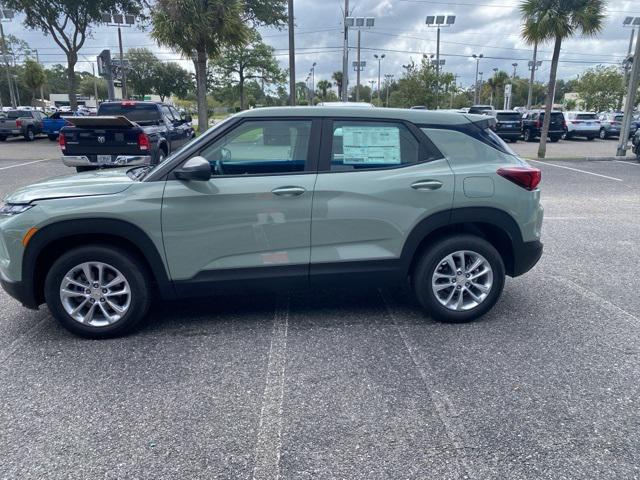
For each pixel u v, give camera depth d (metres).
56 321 4.52
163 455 2.75
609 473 2.60
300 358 3.79
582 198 10.62
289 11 19.27
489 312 4.65
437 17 32.78
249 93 47.09
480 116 4.45
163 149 12.52
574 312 4.64
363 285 4.29
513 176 4.25
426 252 4.27
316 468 2.65
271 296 5.06
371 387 3.39
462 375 3.54
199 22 15.47
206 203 3.97
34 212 3.87
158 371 3.62
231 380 3.49
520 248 4.38
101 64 16.06
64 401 3.26
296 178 4.06
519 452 2.76
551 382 3.44
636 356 3.80
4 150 22.06
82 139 10.53
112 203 3.91
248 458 2.72
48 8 22.83
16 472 2.62
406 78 34.28
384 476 2.59
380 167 4.17
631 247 6.86
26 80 47.94
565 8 16.14
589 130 30.30
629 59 20.12
